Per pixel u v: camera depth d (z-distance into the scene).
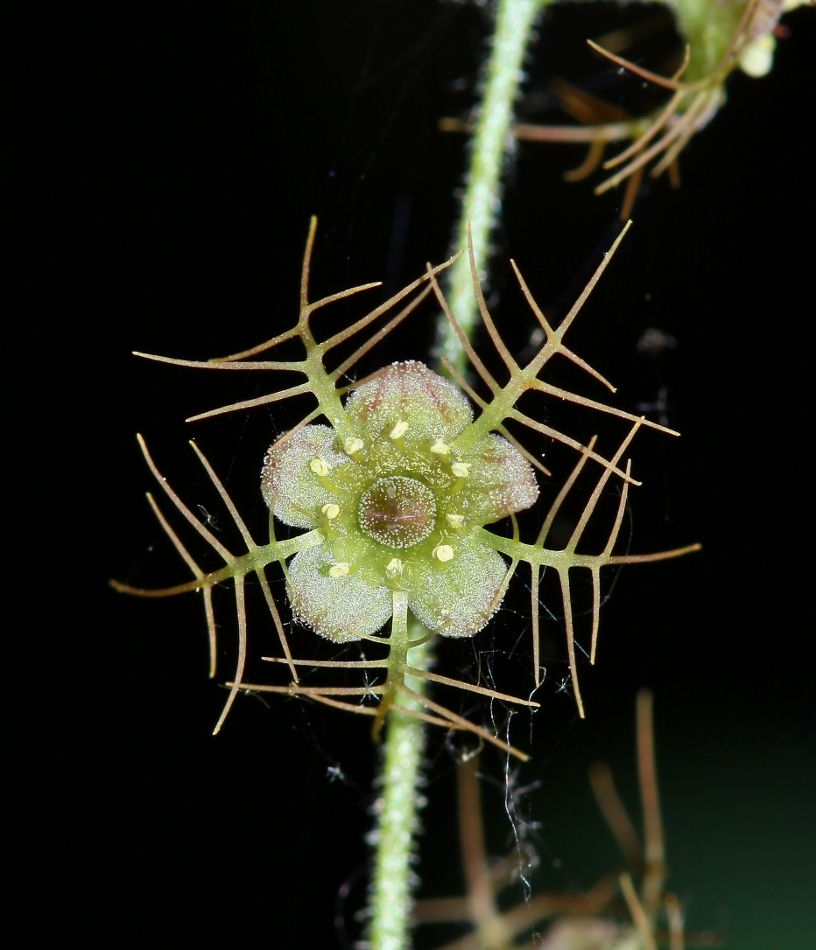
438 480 0.07
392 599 0.07
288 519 0.07
